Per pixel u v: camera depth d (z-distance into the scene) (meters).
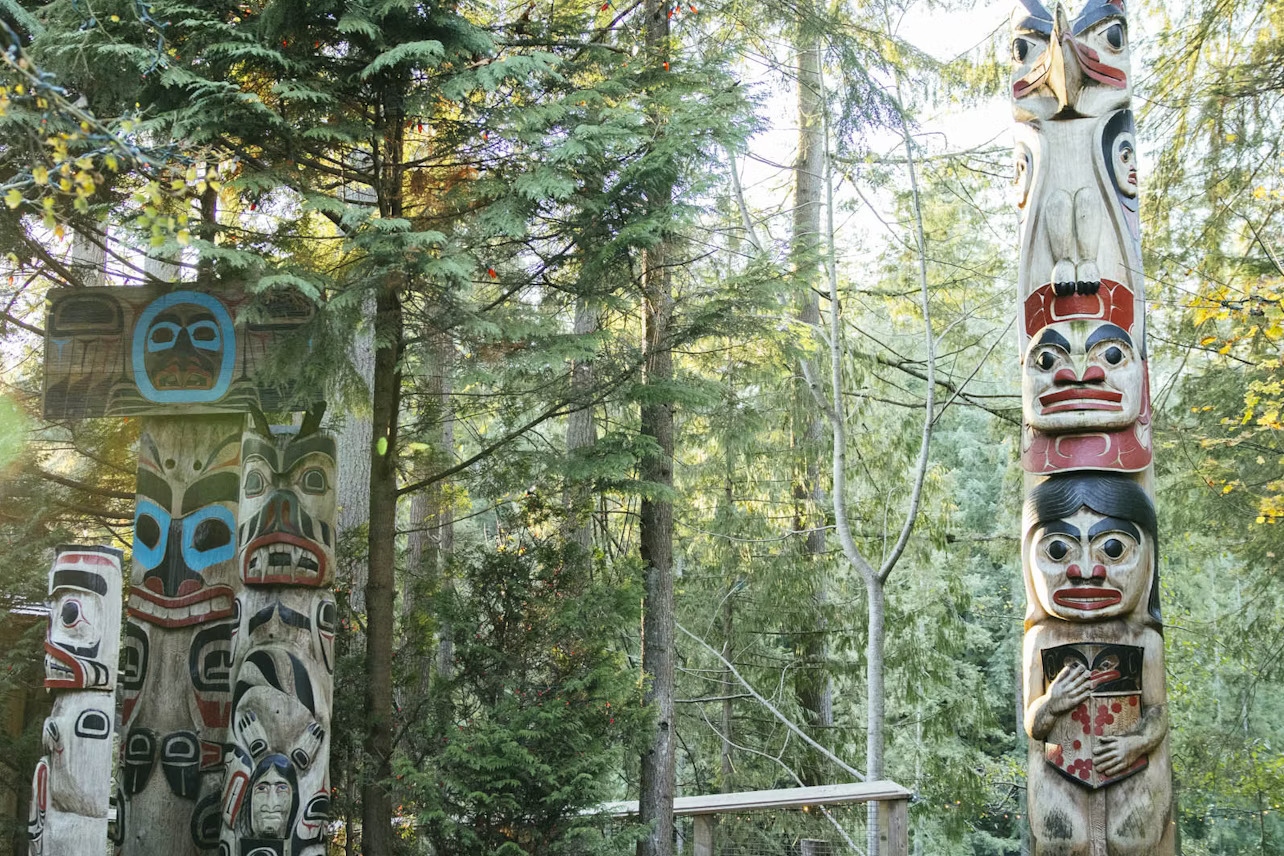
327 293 8.92
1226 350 10.97
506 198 9.33
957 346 16.55
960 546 20.14
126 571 12.23
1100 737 7.10
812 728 15.80
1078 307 7.63
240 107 8.62
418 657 10.38
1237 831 23.52
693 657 16.81
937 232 17.16
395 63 8.81
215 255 8.34
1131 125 7.92
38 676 10.52
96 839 7.35
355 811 9.61
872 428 18.06
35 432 12.22
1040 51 8.09
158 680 9.15
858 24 14.75
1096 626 7.26
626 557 10.79
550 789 9.16
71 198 9.52
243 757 8.28
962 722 16.27
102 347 9.50
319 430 8.92
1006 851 24.81
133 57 8.20
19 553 10.28
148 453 9.47
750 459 15.84
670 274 11.70
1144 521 7.34
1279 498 11.06
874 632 12.94
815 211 15.91
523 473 10.43
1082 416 7.48
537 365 9.72
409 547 16.03
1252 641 15.57
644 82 10.70
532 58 9.09
